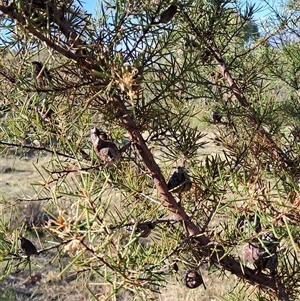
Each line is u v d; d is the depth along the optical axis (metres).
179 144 1.77
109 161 1.22
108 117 1.29
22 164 9.51
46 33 1.06
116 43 1.20
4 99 1.51
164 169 1.94
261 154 1.92
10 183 7.55
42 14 1.11
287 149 2.16
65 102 1.41
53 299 4.60
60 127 1.47
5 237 1.24
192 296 3.90
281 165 1.80
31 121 1.49
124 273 1.07
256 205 1.19
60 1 1.12
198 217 1.78
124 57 1.20
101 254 1.04
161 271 1.24
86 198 1.04
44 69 1.18
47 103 1.46
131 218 1.53
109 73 1.11
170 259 1.43
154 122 1.45
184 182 1.43
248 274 1.59
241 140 2.01
